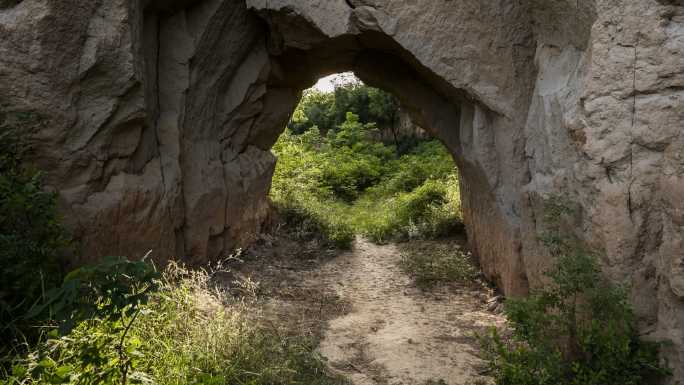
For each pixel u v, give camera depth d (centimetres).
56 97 405
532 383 310
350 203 1385
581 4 369
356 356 421
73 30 409
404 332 479
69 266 418
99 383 272
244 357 348
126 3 441
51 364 269
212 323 369
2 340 309
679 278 282
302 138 1667
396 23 527
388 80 674
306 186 1085
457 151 648
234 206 686
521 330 334
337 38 577
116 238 469
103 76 436
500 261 561
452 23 515
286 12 567
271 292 587
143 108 472
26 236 349
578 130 353
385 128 2105
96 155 442
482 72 512
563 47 430
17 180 361
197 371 322
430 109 655
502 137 516
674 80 304
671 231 292
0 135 365
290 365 363
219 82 639
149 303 377
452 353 429
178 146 555
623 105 323
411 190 1299
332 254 799
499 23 504
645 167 313
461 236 859
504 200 518
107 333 305
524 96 508
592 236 346
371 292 623
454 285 647
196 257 607
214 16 582
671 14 309
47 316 318
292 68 712
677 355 287
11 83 385
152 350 332
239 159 718
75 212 427
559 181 397
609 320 311
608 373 299
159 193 518
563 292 347
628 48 321
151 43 529
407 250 816
